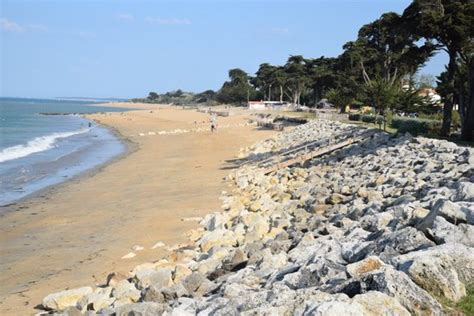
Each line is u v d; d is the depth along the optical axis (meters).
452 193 10.55
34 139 53.16
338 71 88.56
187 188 23.14
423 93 77.31
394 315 5.12
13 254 13.91
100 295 9.01
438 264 5.96
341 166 21.75
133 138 56.06
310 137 37.22
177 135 57.50
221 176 26.38
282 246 10.18
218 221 14.27
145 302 7.80
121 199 21.53
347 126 39.00
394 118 42.56
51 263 12.88
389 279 5.64
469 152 17.16
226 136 52.78
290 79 118.81
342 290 5.98
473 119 28.52
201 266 9.87
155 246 13.50
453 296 5.70
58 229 16.75
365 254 7.59
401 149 20.84
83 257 13.22
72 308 8.62
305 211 14.16
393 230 8.88
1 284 11.41
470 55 31.91
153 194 22.20
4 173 29.89
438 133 31.78
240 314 5.76
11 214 19.36
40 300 10.19
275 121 65.50
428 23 30.44
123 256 12.88
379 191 14.21
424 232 7.70
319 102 102.31
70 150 43.41
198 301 7.32
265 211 15.09
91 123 87.25
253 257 9.34
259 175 22.98
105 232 15.80
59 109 159.75
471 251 6.19
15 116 106.44
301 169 22.56
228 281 8.16
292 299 5.94
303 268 7.31
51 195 23.22
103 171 30.88
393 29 36.22
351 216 11.80
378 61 68.69
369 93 44.31
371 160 20.83
